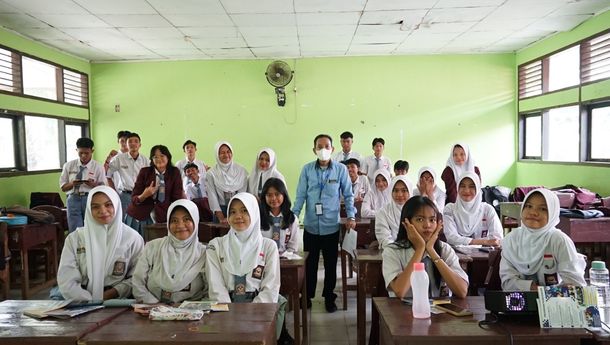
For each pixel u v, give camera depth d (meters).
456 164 4.32
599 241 4.01
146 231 3.60
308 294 3.52
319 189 3.47
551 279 2.05
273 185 2.88
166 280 2.11
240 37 5.89
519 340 1.43
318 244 3.50
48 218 4.14
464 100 7.11
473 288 2.64
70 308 1.77
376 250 2.91
